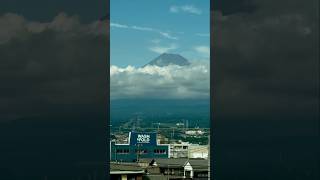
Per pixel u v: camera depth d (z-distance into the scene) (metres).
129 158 32.62
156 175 17.86
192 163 22.73
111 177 15.31
